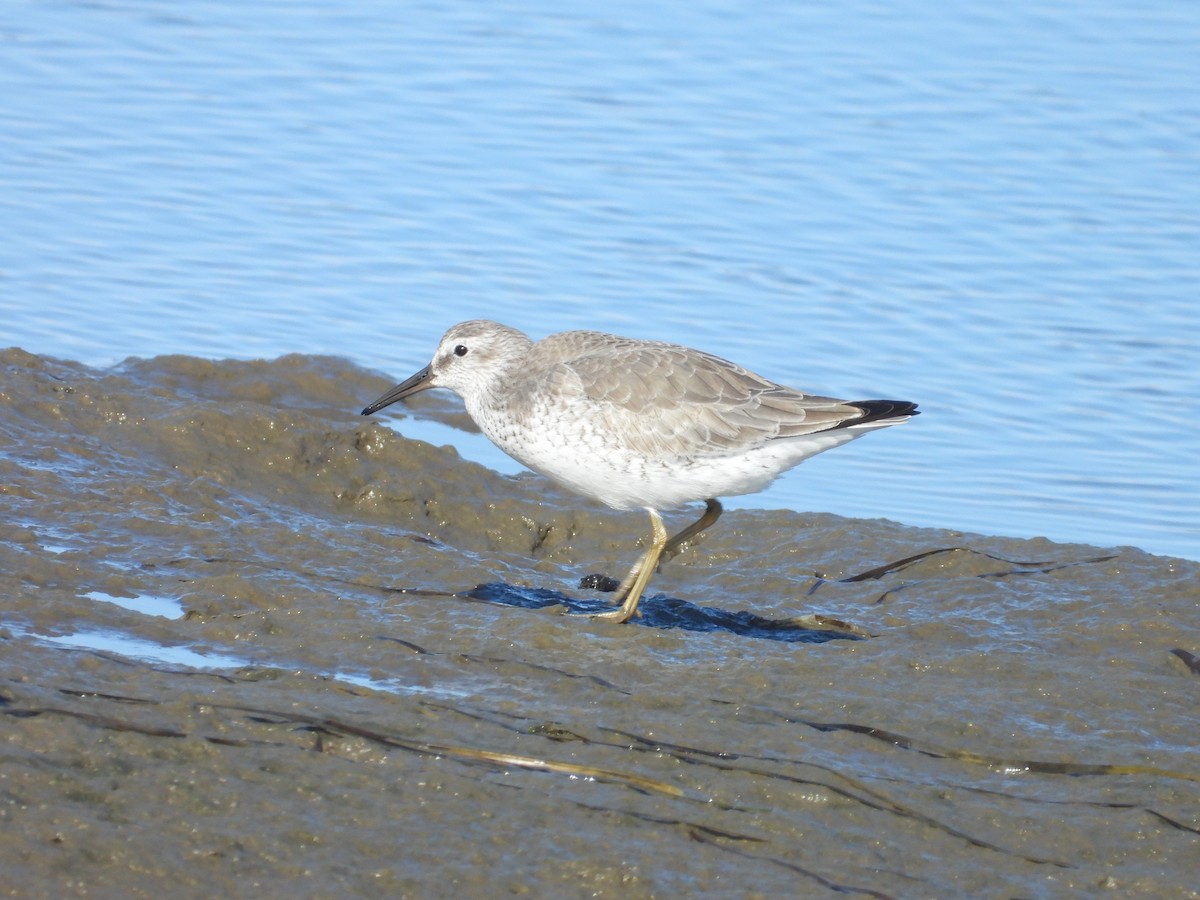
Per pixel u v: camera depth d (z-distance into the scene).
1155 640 12.27
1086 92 27.20
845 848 9.20
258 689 10.37
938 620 12.62
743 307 20.48
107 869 8.40
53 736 9.34
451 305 20.20
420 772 9.51
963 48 29.19
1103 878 9.07
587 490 12.88
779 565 14.09
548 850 8.93
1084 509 16.27
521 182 24.02
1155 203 23.53
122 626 11.32
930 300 20.83
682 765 9.85
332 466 15.09
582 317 19.95
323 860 8.68
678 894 8.67
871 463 17.33
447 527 14.75
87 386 15.68
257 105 26.19
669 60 28.59
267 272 20.89
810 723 10.54
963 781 10.01
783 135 25.81
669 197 23.70
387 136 25.34
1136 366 19.36
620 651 11.60
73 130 24.72
